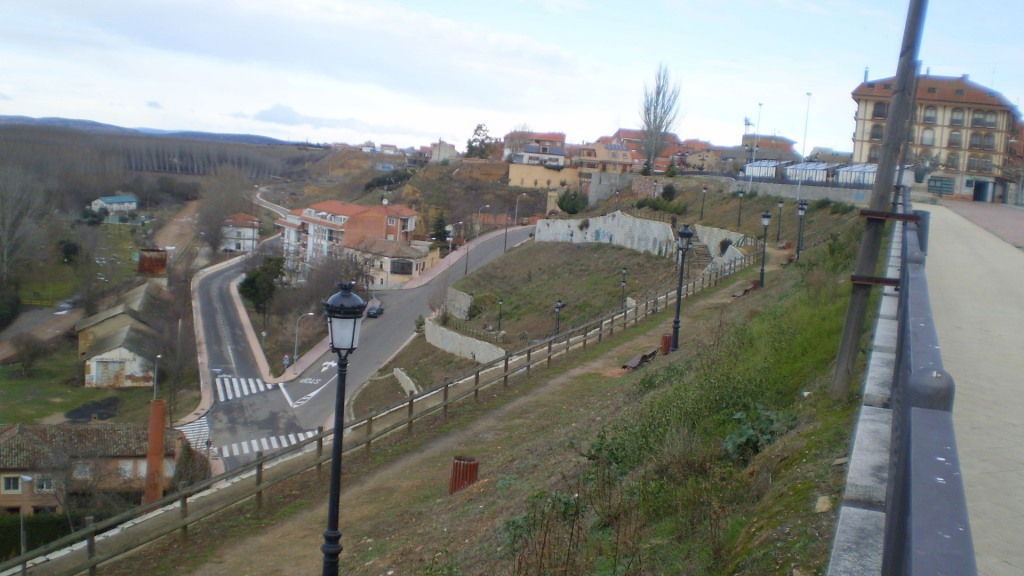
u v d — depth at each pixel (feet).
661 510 22.99
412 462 44.78
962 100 193.98
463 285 202.90
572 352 70.13
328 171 637.30
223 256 310.86
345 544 34.60
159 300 219.41
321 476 43.65
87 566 32.71
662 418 31.42
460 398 53.88
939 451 8.65
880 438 17.25
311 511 39.09
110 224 345.72
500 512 31.96
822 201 156.04
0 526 91.61
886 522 11.95
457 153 448.65
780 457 21.24
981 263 47.42
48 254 242.37
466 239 289.74
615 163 346.13
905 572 7.43
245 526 37.76
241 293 235.40
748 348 39.45
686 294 95.35
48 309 215.10
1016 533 12.80
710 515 19.65
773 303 62.23
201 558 34.47
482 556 27.02
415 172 412.16
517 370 60.80
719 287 99.81
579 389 56.34
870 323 31.78
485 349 134.41
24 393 158.30
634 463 29.76
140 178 430.61
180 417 145.38
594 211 251.19
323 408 148.05
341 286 29.55
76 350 186.39
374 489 41.16
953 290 37.11
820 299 41.37
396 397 140.26
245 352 188.34
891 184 23.65
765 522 17.35
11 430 101.14
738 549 17.19
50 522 93.76
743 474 22.25
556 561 22.03
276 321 210.38
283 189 555.28
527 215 330.75
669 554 19.84
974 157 194.18
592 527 24.39
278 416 145.48
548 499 28.53
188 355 175.63
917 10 22.74
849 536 13.52
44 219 263.90
